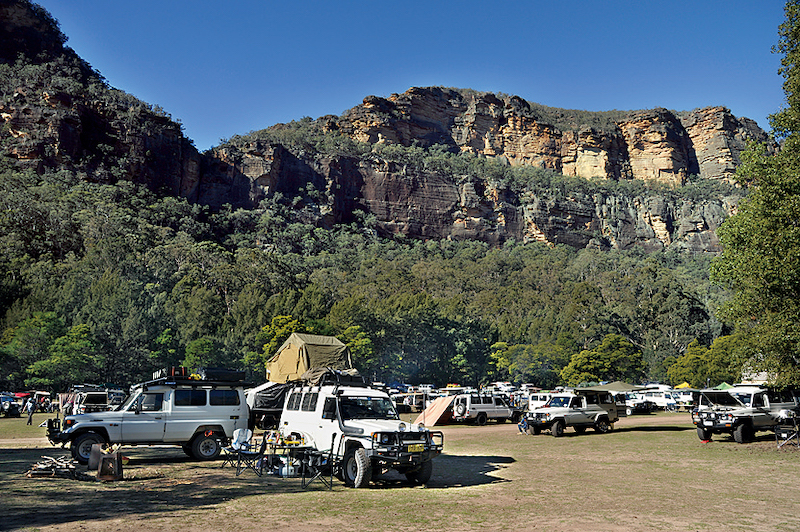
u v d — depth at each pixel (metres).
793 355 19.27
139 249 128.75
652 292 131.62
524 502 10.61
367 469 11.90
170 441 15.99
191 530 8.11
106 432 15.25
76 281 95.31
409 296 122.19
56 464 13.14
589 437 24.80
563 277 182.00
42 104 170.75
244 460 13.77
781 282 18.20
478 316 127.44
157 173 189.75
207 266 127.06
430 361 97.50
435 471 14.87
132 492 11.07
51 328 65.12
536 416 25.69
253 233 196.25
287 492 11.27
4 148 160.38
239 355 79.19
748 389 22.31
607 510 9.93
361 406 13.44
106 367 65.75
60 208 136.38
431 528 8.48
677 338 113.69
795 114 19.67
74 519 8.63
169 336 74.50
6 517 8.66
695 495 11.50
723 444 20.98
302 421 14.44
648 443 22.00
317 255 197.00
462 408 33.09
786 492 11.89
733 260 19.97
